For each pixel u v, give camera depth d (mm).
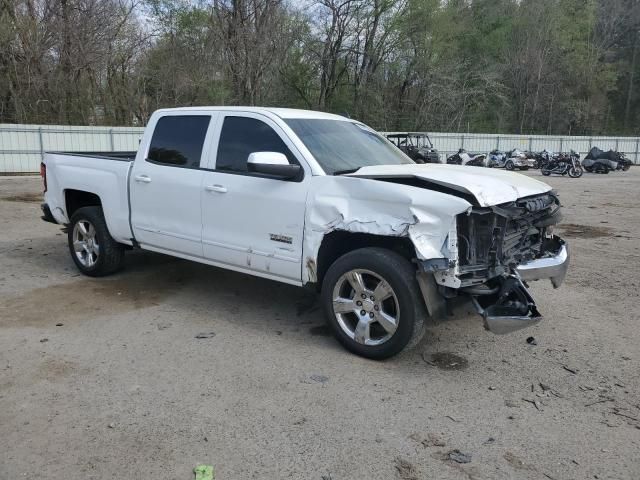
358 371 4133
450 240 3834
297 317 5289
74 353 4359
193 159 5367
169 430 3295
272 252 4727
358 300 4320
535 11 49625
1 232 9250
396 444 3203
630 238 9414
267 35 30766
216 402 3635
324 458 3057
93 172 6238
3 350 4387
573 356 4488
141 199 5742
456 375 4113
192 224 5320
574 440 3287
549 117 50406
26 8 26391
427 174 4270
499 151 33719
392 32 37281
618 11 57125
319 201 4379
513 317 3955
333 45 37156
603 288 6391
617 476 2953
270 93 33844
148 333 4812
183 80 30953
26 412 3463
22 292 5883
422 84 39438
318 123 5152
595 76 52312
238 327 5000
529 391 3885
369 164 4934
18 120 26453
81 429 3287
